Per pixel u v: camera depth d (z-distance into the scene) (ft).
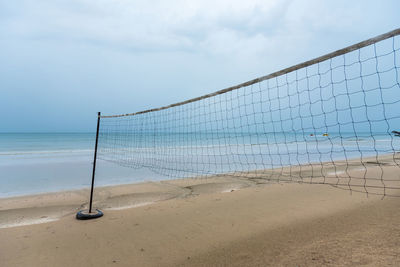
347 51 7.88
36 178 25.71
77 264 8.43
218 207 14.87
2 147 69.97
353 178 23.53
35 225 12.09
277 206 14.85
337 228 10.80
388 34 6.91
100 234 10.93
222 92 12.84
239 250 9.09
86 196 18.48
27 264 8.45
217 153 52.26
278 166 33.17
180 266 8.15
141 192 19.70
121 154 50.78
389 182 21.47
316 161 38.40
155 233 10.98
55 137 130.41
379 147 64.34
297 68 9.31
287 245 9.28
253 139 103.19
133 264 8.37
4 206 15.75
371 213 12.71
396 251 8.07
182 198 17.75
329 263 7.61
